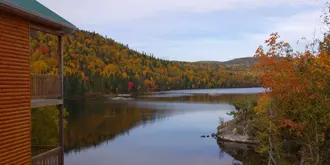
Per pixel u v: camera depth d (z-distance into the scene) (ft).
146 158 73.67
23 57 28.68
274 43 43.19
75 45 506.48
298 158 39.88
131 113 163.43
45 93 32.35
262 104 43.21
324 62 36.04
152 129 114.52
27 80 29.17
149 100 255.29
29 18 29.22
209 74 578.25
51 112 54.80
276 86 40.42
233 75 571.69
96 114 157.99
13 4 24.57
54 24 32.17
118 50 588.50
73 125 123.03
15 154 27.14
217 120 137.28
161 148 84.33
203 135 101.65
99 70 422.82
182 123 128.98
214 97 285.23
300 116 37.63
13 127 26.96
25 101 28.78
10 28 26.89
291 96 38.17
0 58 25.54
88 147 85.66
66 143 91.15
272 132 40.70
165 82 497.05
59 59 35.35
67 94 278.05
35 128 53.42
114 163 69.36
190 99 265.75
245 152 76.33
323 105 34.40
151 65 579.48
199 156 75.36
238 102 94.48
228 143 88.58
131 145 88.02
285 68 40.55
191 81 534.37
